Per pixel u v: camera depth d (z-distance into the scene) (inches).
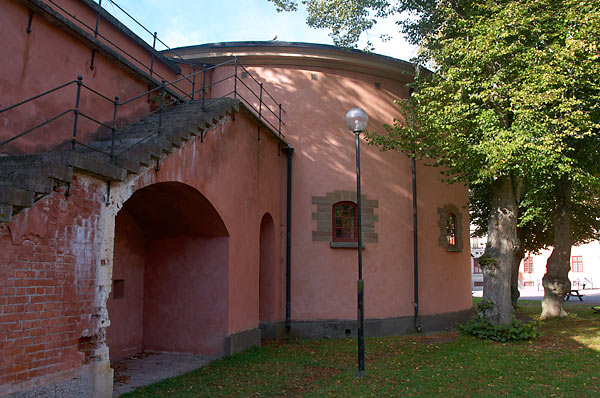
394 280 506.9
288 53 502.6
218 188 342.3
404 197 528.4
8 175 191.6
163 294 368.2
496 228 474.0
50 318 196.4
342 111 515.2
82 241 215.5
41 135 274.8
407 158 537.6
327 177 498.3
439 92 439.8
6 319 177.3
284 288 473.7
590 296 1198.9
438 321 533.3
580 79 396.8
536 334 441.4
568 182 597.3
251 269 399.9
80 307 212.5
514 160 376.8
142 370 308.3
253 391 260.7
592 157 539.2
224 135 355.9
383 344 427.5
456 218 592.7
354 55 513.3
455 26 466.0
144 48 429.4
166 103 402.3
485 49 393.4
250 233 400.5
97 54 327.9
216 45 499.5
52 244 199.0
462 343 414.0
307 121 503.5
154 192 310.0
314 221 488.4
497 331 430.3
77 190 213.8
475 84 426.3
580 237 775.7
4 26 252.7
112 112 342.0
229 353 347.6
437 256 547.5
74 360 207.8
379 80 537.6
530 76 379.6
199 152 316.8
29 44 269.0
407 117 472.1
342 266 487.5
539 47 419.2
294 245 482.0
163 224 360.2
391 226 514.6
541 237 798.5
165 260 371.9
